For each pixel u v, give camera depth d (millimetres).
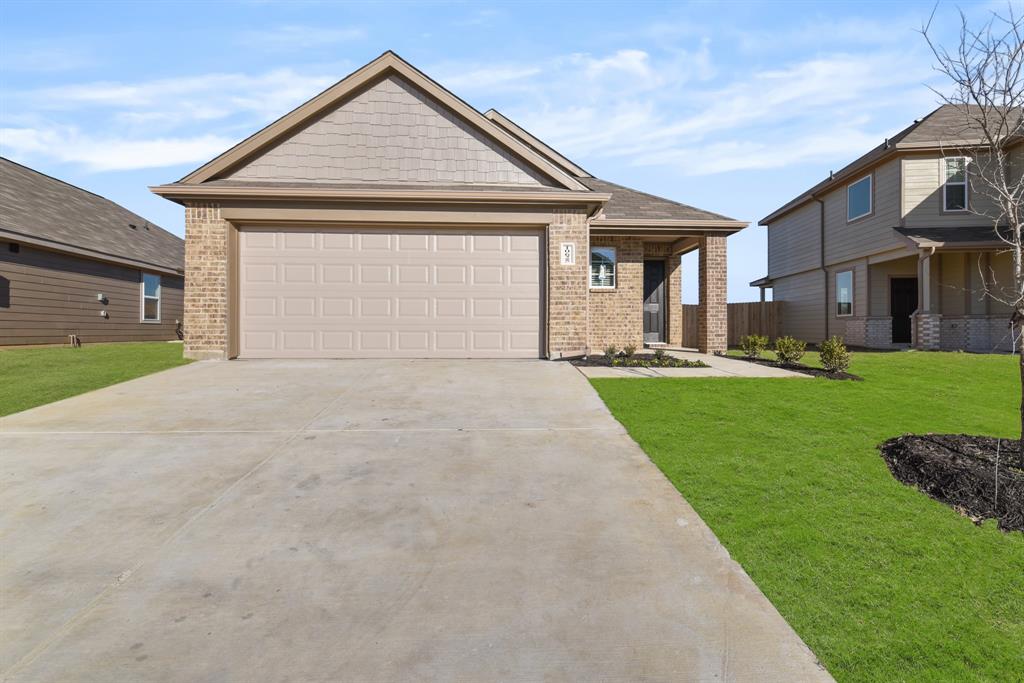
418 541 3127
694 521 3381
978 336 14211
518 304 10297
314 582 2709
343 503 3631
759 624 2387
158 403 6355
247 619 2412
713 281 12891
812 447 4836
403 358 10070
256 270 9914
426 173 10344
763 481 4039
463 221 10008
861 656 2188
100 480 4004
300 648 2219
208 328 9641
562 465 4359
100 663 2131
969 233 13891
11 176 17500
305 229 9961
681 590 2645
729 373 8742
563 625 2373
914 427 5496
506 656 2174
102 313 17297
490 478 4082
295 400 6535
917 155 14539
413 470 4238
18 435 5082
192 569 2826
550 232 10156
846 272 17453
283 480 4023
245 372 8414
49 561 2893
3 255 13562
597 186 14516
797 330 20812
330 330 10008
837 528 3299
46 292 14984
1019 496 3582
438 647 2227
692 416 5891
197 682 2023
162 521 3359
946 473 3955
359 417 5777
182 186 9430
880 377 8633
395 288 10086
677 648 2229
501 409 6156
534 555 2975
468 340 10211
